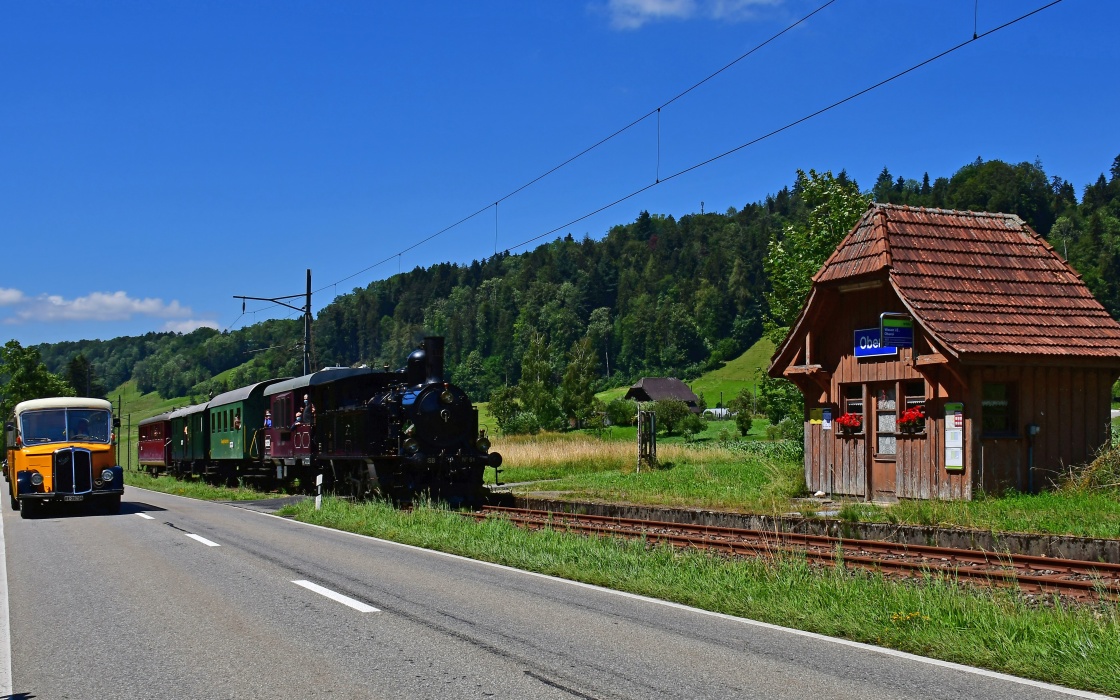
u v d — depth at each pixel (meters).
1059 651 6.93
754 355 172.62
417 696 6.08
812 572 10.59
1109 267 140.75
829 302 20.69
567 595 9.89
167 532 16.83
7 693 6.33
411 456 23.09
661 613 8.90
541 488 26.91
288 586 10.42
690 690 6.19
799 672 6.67
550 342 177.12
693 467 30.66
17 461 22.20
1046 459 18.14
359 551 13.81
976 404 17.61
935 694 6.11
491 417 109.62
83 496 22.05
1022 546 13.22
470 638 7.75
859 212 29.23
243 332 151.12
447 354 184.88
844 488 20.41
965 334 17.78
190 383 161.00
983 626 7.69
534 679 6.48
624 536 15.60
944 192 193.12
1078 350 18.34
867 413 19.80
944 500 17.19
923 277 18.83
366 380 27.06
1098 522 13.95
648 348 183.25
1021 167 180.62
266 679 6.52
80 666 7.00
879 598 8.77
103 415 23.12
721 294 184.38
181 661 7.08
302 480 30.55
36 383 89.38
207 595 9.87
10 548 14.77
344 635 7.88
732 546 13.95
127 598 9.80
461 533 14.97
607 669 6.74
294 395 29.41
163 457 50.66
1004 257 19.89
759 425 83.06
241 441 33.59
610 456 35.84
